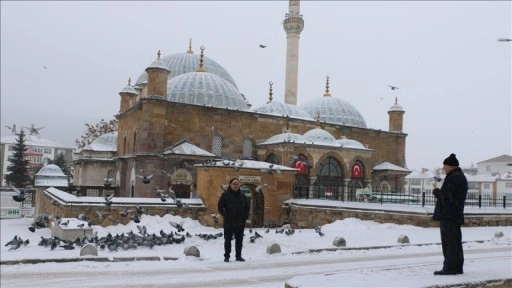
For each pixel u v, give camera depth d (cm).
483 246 1894
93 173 5153
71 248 1666
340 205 2962
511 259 1347
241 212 1462
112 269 1278
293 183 3375
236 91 4484
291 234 2125
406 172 5012
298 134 4306
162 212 2864
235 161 3195
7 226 3728
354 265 1382
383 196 3769
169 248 1702
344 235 2142
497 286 910
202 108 3912
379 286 835
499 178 5938
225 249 1452
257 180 3180
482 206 3100
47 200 3712
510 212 2753
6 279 1126
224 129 4019
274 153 3994
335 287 827
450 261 995
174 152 3550
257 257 1553
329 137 4172
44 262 1350
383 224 2591
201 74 4416
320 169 4066
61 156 9162
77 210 2625
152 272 1241
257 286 1049
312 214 3116
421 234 2214
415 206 2592
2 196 4556
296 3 5797
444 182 1037
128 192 4016
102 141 5419
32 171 8675
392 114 5366
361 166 4312
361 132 5009
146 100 3625
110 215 2706
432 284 860
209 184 3003
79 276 1173
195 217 2953
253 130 4181
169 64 5550
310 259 1513
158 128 3656
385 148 5175
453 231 1002
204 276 1185
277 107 4728
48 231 3175
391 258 1548
